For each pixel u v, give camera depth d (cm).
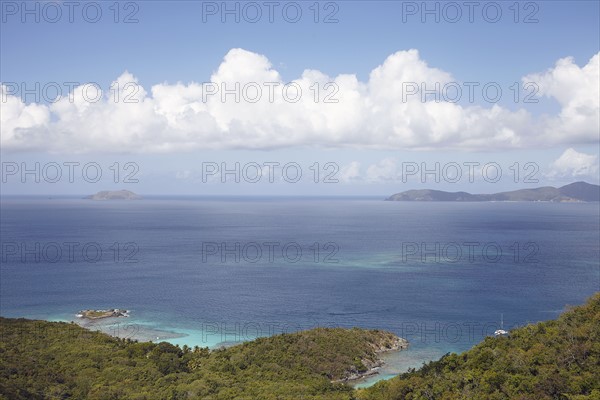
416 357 8031
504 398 4494
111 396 5516
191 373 6581
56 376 6050
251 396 5534
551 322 5972
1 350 6756
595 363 4712
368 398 5409
